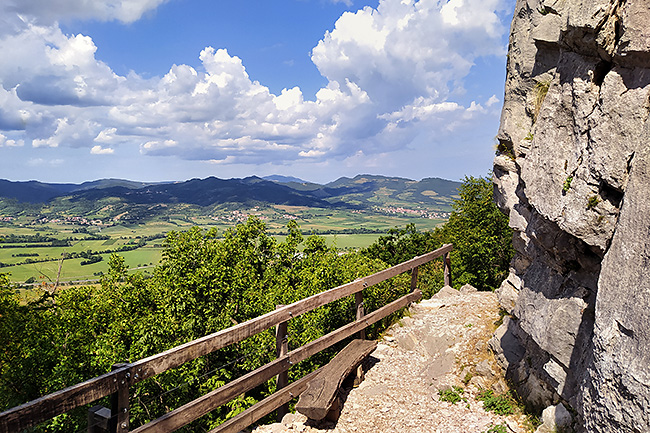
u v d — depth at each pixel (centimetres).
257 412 495
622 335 306
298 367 995
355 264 1173
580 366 416
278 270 2105
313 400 512
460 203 2703
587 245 412
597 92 409
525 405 528
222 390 444
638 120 350
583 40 411
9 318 1027
